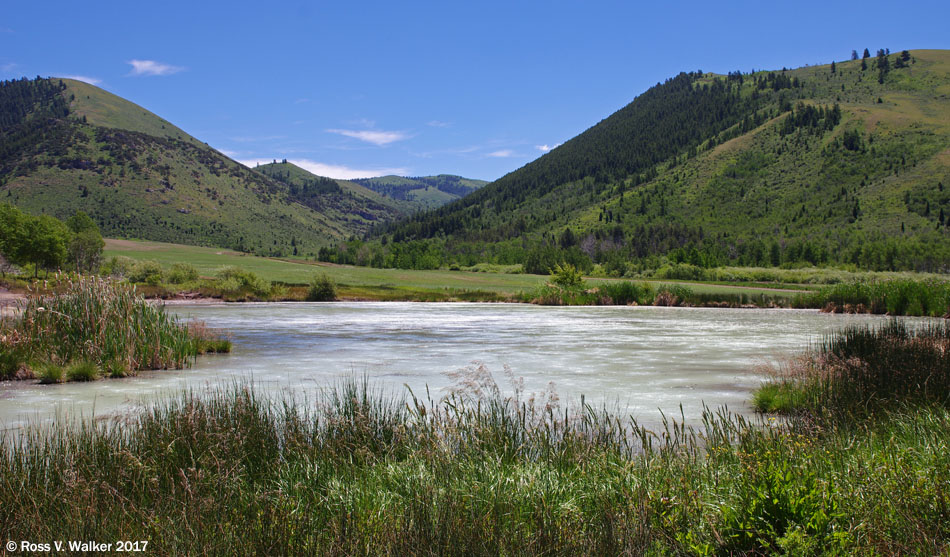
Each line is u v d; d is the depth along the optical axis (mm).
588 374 13883
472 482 4797
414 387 11992
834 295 40094
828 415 7234
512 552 3703
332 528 3971
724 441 5957
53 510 4441
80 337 14086
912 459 5008
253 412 7164
